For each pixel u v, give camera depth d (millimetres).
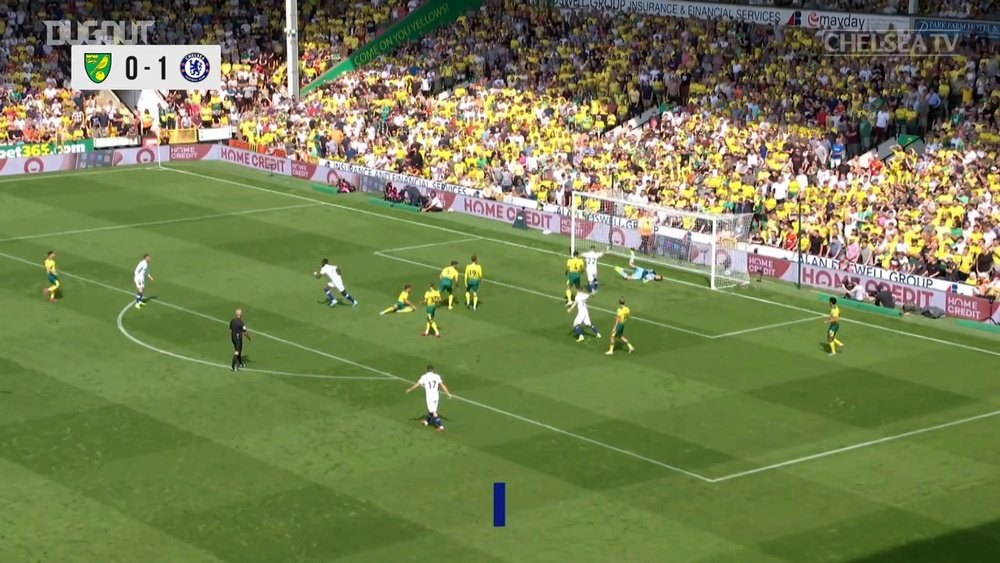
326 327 68188
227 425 56094
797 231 78125
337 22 116812
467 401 58844
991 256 72625
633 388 60500
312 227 86438
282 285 74812
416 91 108375
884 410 58312
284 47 116312
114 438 54781
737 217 76125
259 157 101750
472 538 46812
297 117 105562
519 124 98688
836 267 74750
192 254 80375
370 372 62125
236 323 62000
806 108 92000
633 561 45312
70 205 91062
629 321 69625
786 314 70875
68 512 48562
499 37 110062
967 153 83125
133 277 75812
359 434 55344
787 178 84188
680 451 54031
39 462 52500
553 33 108562
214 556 45562
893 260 74562
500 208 88188
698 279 76688
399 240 83875
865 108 90000
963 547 46438
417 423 56469
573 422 56750
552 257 80938
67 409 57594
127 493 50031
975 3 94562
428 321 67250
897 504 49656
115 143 104562
